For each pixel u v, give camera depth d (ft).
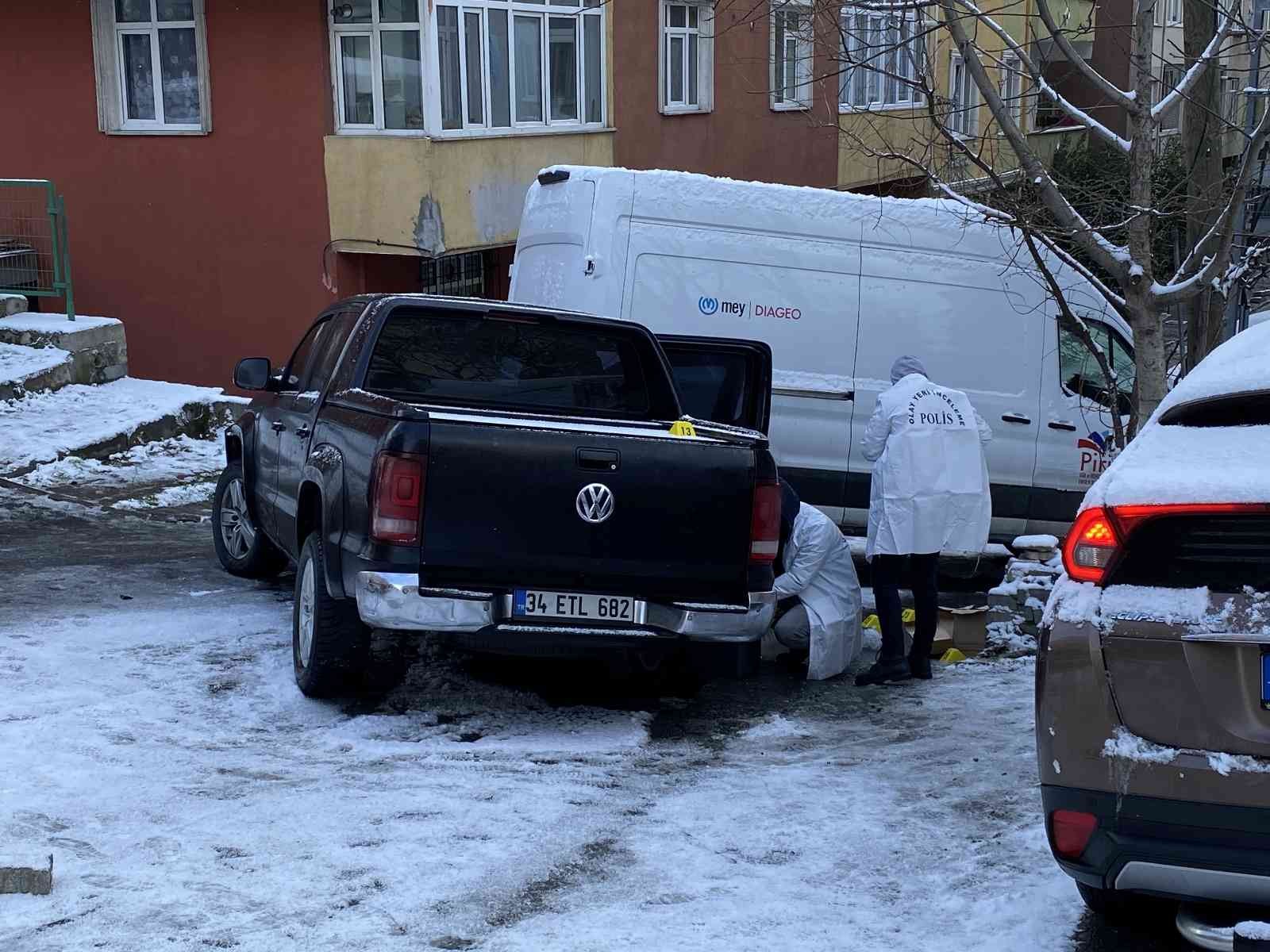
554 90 61.11
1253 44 29.43
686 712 22.91
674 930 13.75
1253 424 12.55
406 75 54.60
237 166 57.62
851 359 33.86
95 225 60.49
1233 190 27.78
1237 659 11.76
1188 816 11.73
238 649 24.66
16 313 53.16
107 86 59.31
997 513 36.35
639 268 31.81
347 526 20.66
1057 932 13.74
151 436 47.80
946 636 27.14
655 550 20.49
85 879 14.53
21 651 23.86
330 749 19.70
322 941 13.28
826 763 19.80
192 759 18.86
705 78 70.64
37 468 42.60
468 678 23.82
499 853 15.75
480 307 23.62
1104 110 94.68
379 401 20.99
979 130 67.56
